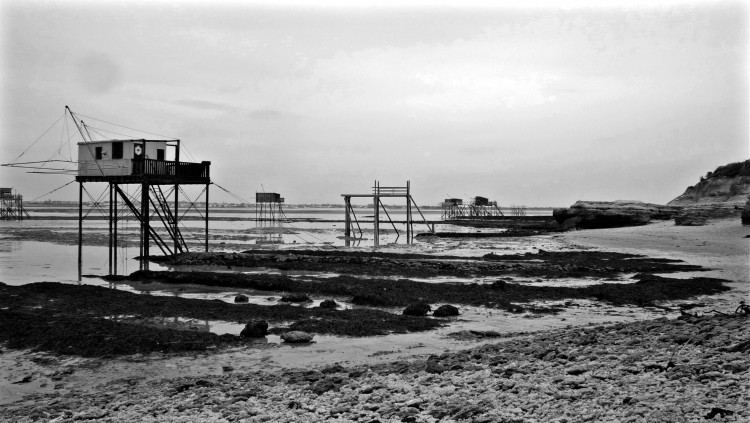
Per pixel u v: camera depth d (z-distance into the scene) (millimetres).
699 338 12453
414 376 13016
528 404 9852
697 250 53531
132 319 23250
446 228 113188
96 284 34656
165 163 45750
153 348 18531
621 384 10266
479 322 22766
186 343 18953
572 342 14453
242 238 80188
